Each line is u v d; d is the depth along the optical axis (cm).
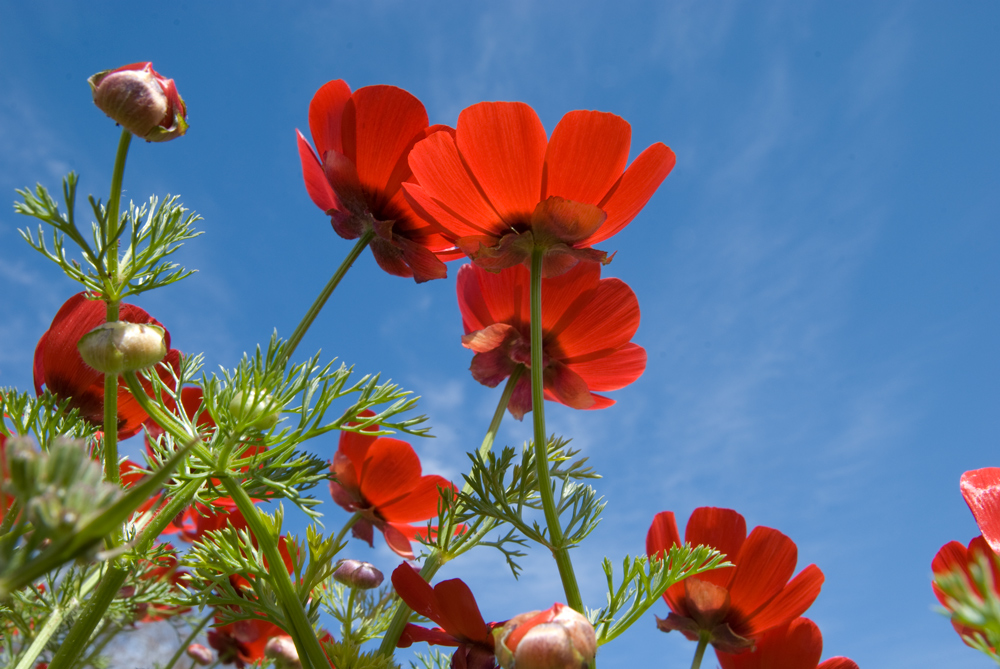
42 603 26
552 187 26
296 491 25
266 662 30
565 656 20
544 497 24
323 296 27
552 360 30
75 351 25
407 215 28
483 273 30
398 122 28
